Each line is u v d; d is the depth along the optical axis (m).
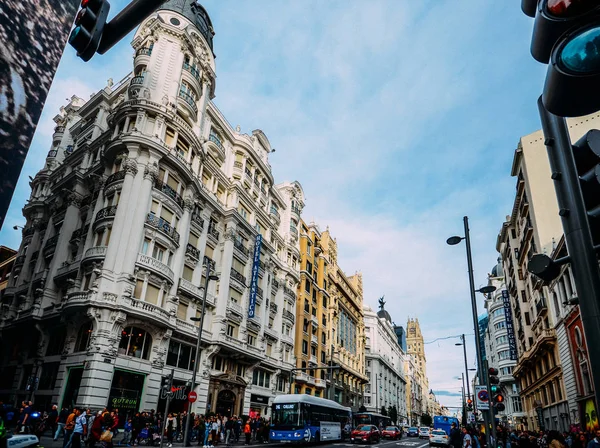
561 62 2.13
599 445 10.84
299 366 48.59
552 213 31.30
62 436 21.94
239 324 36.84
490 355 74.88
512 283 47.56
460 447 18.42
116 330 24.77
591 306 2.39
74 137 40.66
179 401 28.88
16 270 37.44
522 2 2.41
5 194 4.41
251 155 43.03
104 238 27.25
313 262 58.00
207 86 37.19
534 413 41.66
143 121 29.61
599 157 2.56
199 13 37.75
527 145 34.06
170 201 29.78
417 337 181.12
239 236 39.19
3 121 4.46
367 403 81.69
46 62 5.04
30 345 30.45
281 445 28.86
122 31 3.66
